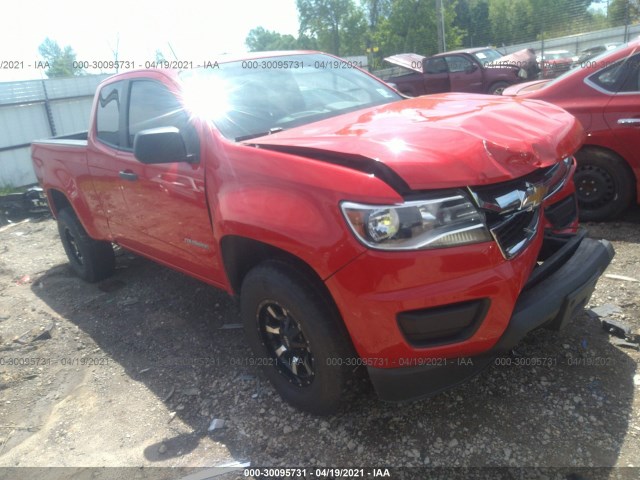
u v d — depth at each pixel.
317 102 3.69
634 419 2.59
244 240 2.79
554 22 22.58
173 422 3.07
